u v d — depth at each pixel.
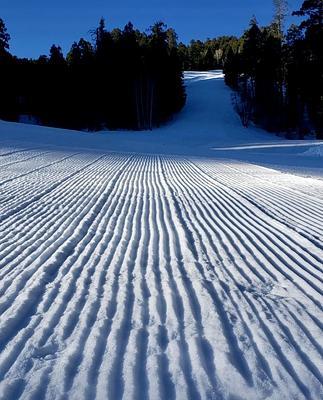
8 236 7.46
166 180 16.19
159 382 3.27
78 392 3.13
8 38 68.31
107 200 11.27
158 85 70.38
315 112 62.22
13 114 69.00
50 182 14.16
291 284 5.47
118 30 88.50
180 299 4.92
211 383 3.28
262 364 3.57
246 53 72.25
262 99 68.88
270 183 15.30
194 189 13.84
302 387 3.25
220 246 7.20
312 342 3.97
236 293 5.13
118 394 3.12
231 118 71.44
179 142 52.94
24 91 70.94
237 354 3.73
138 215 9.55
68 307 4.61
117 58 70.12
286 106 67.31
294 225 8.70
